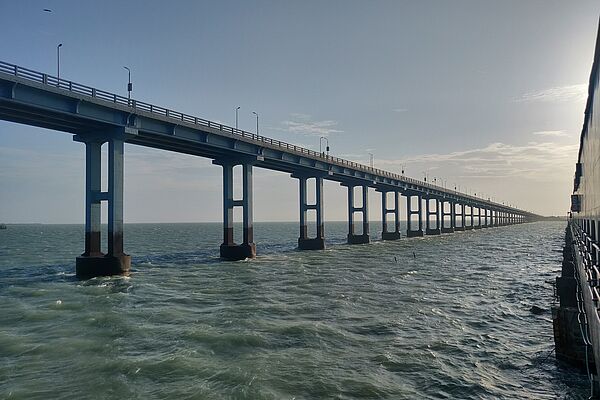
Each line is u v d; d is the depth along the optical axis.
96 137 47.50
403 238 133.88
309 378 16.17
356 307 29.31
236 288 37.59
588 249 15.14
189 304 30.42
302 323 24.23
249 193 68.50
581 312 17.06
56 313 27.28
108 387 15.32
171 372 16.66
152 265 57.00
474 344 20.97
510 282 41.62
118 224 46.78
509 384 16.06
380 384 15.77
